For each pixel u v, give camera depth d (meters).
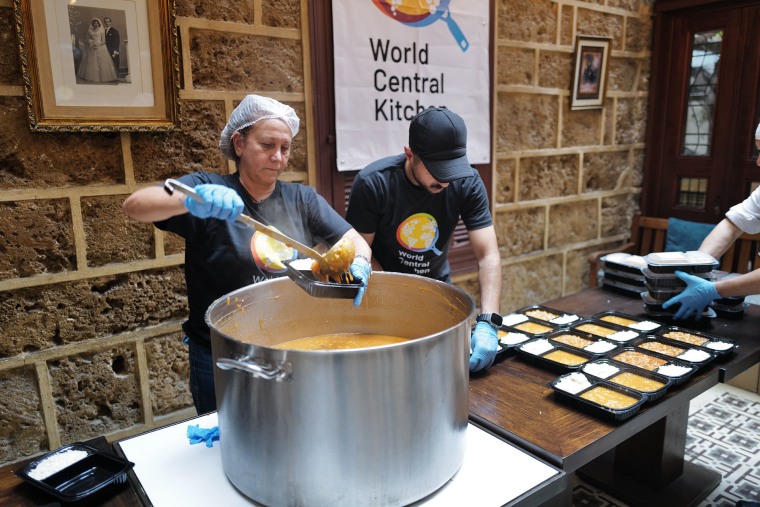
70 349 1.97
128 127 1.92
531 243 3.33
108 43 1.86
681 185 3.66
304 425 0.75
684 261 1.78
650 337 1.59
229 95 2.14
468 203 1.72
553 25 3.10
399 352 0.75
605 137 3.57
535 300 3.43
